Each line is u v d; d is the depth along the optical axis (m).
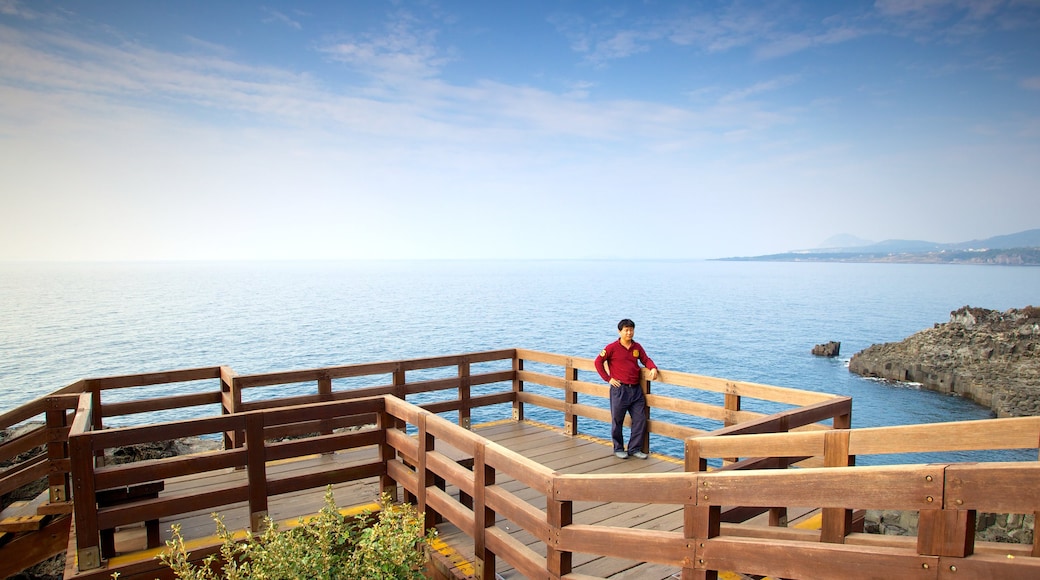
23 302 129.38
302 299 148.75
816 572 2.55
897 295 177.12
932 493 2.19
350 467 5.63
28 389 40.41
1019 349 52.34
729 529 3.90
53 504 5.77
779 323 97.94
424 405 8.34
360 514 5.37
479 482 4.40
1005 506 2.00
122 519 4.52
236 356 56.03
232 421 4.93
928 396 47.03
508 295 171.38
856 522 4.79
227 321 92.69
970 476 2.08
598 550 3.46
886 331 88.00
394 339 71.19
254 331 78.62
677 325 92.81
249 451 5.01
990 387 45.09
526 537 5.23
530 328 85.38
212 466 4.86
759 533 3.88
